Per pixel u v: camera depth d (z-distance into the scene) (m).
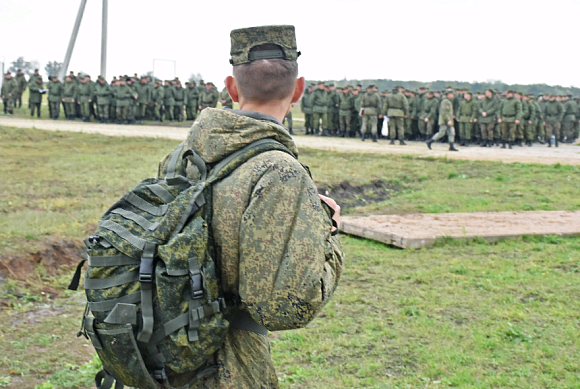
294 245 1.41
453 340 4.03
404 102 19.19
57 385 3.50
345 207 9.28
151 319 1.39
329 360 3.80
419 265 5.88
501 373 3.53
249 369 1.55
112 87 24.55
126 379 1.49
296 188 1.45
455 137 21.84
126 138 17.45
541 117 22.70
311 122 23.27
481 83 63.16
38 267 5.31
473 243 6.63
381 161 13.66
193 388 1.51
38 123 22.00
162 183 1.57
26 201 8.17
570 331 4.10
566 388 3.34
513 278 5.38
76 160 12.88
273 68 1.63
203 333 1.42
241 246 1.43
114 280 1.43
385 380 3.51
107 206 8.03
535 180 11.59
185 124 25.83
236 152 1.52
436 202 9.42
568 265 5.79
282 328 1.43
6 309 4.57
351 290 5.14
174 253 1.39
